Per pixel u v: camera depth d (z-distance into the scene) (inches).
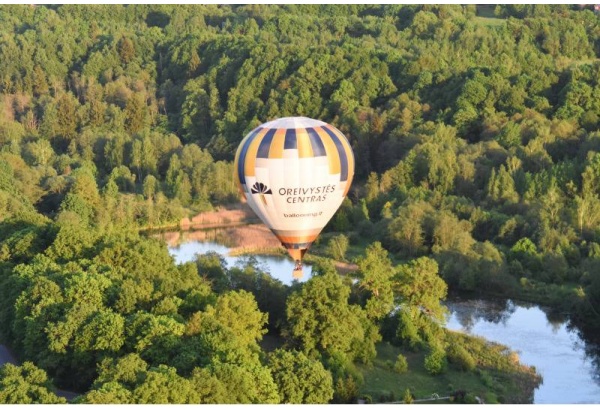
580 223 6127.0
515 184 6791.3
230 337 3698.3
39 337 3887.8
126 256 4626.0
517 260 5693.9
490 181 6776.6
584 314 4926.2
